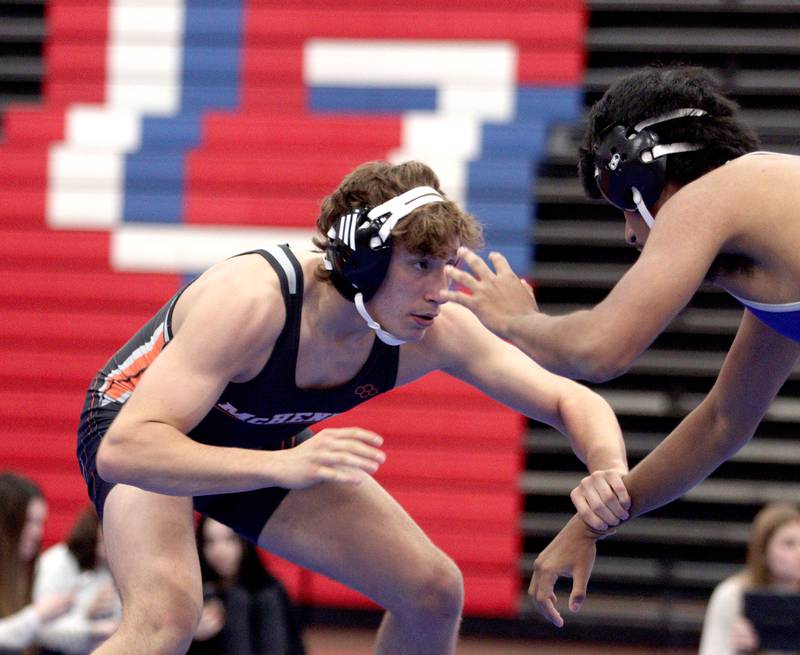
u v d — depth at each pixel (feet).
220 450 21.81
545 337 21.25
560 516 64.28
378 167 23.13
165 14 76.23
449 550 63.10
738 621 37.73
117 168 71.67
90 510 43.27
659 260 19.90
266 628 42.98
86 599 42.63
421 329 23.22
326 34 74.90
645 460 25.41
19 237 71.10
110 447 21.98
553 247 69.05
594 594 62.80
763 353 23.68
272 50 75.05
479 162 69.67
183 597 24.41
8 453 67.41
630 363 20.07
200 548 43.21
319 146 71.97
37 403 68.18
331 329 23.97
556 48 73.00
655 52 72.74
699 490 63.57
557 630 61.16
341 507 26.78
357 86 74.28
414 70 73.77
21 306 70.13
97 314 69.72
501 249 68.28
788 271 19.89
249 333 22.82
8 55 79.51
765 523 41.19
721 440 24.68
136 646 23.97
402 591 26.73
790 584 40.75
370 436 21.43
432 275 22.62
